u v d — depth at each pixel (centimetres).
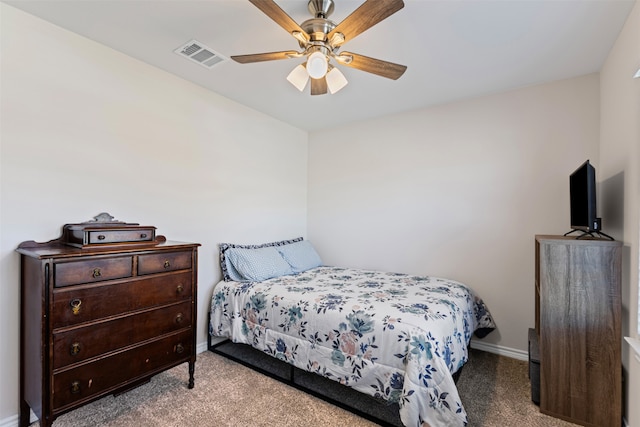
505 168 273
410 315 185
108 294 171
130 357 180
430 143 310
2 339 170
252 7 169
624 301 180
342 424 178
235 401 198
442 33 187
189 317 211
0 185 170
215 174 285
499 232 275
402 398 160
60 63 190
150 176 236
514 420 182
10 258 172
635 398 160
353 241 359
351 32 152
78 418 179
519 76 244
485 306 278
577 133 244
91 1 166
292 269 314
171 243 217
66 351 155
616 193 193
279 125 356
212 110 281
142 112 231
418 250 315
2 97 170
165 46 210
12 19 173
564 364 184
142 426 173
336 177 375
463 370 242
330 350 197
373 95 283
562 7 163
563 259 185
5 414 170
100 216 207
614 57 197
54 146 188
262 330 234
